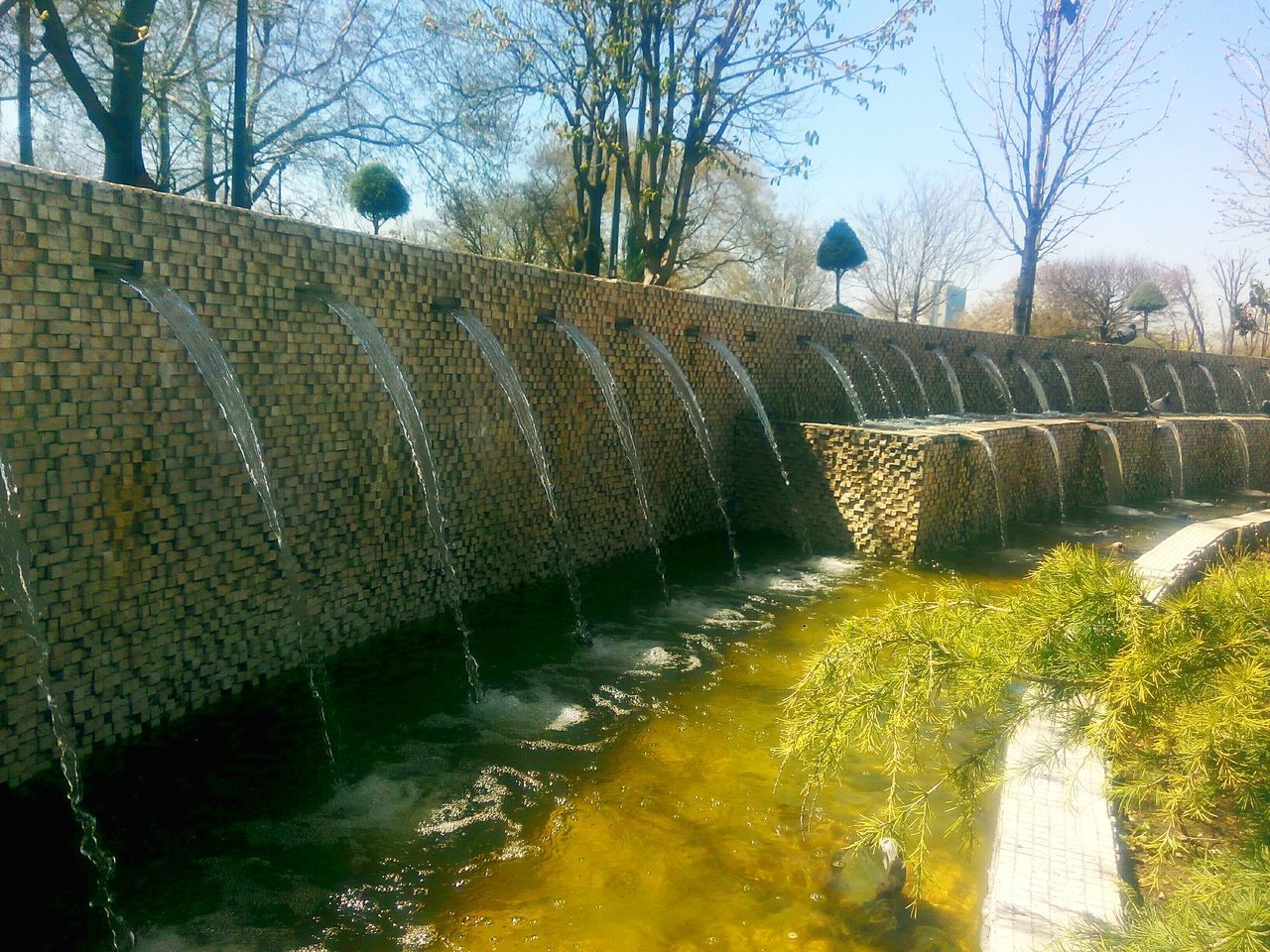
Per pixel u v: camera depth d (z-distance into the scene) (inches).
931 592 305.7
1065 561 112.4
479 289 252.7
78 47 408.5
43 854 138.8
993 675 105.3
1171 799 91.0
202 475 178.7
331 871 140.8
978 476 380.2
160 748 171.9
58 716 138.2
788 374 421.1
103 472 159.5
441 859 145.0
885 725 113.3
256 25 553.3
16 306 143.5
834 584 315.6
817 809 161.8
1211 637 94.2
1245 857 88.3
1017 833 127.7
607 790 168.2
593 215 550.6
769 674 229.9
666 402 345.4
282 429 197.5
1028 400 606.5
